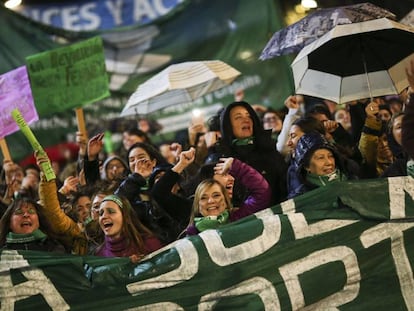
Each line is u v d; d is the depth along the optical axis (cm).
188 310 829
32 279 814
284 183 971
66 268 817
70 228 914
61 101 1200
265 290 838
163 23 1577
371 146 980
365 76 980
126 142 1187
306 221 853
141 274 825
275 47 1020
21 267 813
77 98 1198
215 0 1561
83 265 822
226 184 912
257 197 917
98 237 934
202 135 1137
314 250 850
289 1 1551
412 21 1152
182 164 941
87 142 1152
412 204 860
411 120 867
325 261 849
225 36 1553
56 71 1202
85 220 988
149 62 1576
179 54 1570
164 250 834
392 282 856
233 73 1166
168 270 829
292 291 841
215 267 835
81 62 1198
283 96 1498
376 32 961
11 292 812
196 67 1157
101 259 825
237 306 835
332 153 902
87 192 1012
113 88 1562
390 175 930
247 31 1544
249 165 972
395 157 1006
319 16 1002
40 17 1608
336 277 849
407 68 942
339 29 910
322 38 919
